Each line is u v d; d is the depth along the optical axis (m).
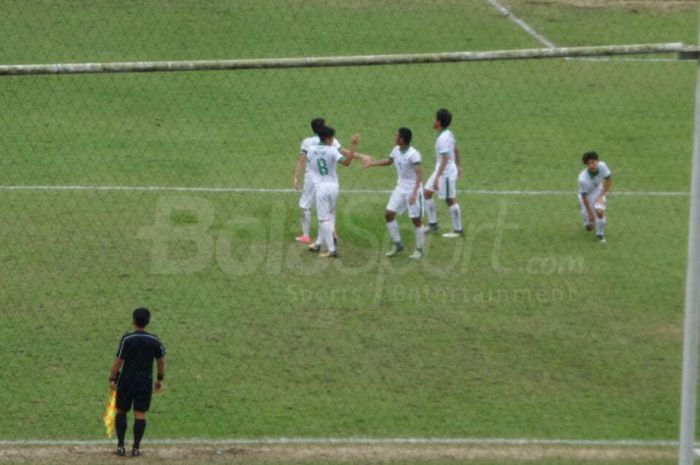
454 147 64.81
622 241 65.12
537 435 43.59
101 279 58.38
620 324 54.41
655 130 84.12
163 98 86.69
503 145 80.94
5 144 77.62
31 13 97.06
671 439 43.19
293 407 46.06
